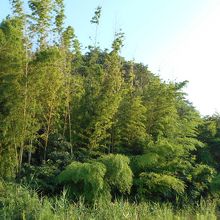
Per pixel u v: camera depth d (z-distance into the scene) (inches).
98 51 787.4
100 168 612.1
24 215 481.7
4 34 601.9
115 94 697.0
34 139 665.0
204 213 631.8
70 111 720.3
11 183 573.6
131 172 642.8
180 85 781.3
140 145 741.9
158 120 766.5
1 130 607.2
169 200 705.0
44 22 660.1
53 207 535.8
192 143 791.1
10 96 601.9
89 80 747.4
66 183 621.6
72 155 676.1
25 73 615.5
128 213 538.9
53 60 623.8
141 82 940.0
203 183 758.5
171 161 725.3
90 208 561.0
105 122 697.0
